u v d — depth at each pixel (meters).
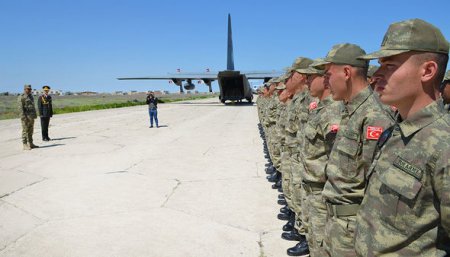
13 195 7.32
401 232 1.85
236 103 43.44
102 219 5.97
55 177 8.73
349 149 2.75
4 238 5.30
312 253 3.66
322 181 3.51
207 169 9.34
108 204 6.70
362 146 2.70
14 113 32.53
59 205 6.69
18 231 5.54
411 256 1.83
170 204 6.66
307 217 3.80
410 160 1.80
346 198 2.79
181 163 10.10
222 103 44.47
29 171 9.39
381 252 1.92
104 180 8.38
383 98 1.93
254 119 22.94
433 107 1.80
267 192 7.27
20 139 15.43
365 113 2.71
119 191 7.50
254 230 5.44
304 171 3.72
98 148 12.77
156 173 8.99
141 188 7.70
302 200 3.94
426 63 1.78
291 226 5.32
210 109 33.53
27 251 4.88
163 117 25.55
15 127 20.20
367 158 2.63
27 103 12.61
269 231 5.39
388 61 1.90
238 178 8.38
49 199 7.04
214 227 5.57
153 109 19.05
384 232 1.91
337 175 2.83
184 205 6.58
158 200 6.90
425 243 1.79
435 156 1.70
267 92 10.43
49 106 14.66
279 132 6.71
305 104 4.53
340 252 2.82
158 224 5.71
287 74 5.74
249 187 7.63
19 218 6.07
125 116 26.95
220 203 6.66
